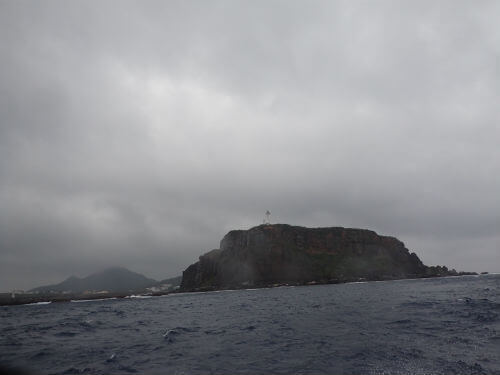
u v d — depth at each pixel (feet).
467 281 333.83
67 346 72.54
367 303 133.28
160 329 93.91
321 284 531.91
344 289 300.61
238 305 180.24
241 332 80.18
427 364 44.06
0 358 61.93
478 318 75.05
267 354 55.36
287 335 71.67
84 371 50.75
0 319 172.55
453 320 75.25
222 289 553.64
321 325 82.38
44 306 333.83
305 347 58.54
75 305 323.98
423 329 67.00
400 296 161.68
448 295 148.66
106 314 165.48
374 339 60.70
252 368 47.98
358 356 49.98
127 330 95.55
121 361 55.88
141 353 61.41
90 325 113.19
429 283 327.67
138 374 47.91
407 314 90.79
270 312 126.21
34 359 60.44
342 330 72.79
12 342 81.30
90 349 67.67
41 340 83.15
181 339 74.38
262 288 523.29
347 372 43.37
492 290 169.68
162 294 584.81
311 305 144.66
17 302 464.24
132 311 180.24
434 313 89.04
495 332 59.67
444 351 49.55
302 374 43.83
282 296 247.50
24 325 127.54
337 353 52.65
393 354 49.60
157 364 52.85
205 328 90.99
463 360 44.68
